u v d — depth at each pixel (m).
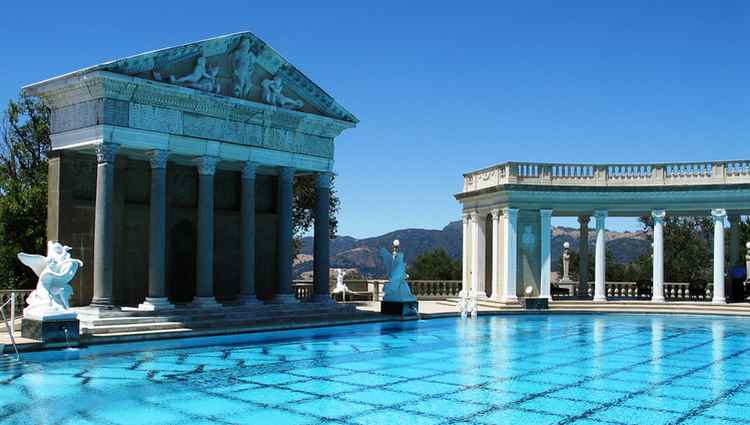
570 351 21.50
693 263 74.94
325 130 32.34
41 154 42.88
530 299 36.72
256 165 29.64
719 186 38.28
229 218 33.56
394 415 12.55
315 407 13.18
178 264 31.64
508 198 39.19
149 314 25.48
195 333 24.20
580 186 39.44
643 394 14.61
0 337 21.02
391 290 32.19
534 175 39.84
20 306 25.94
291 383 15.68
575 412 12.86
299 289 40.62
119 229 28.69
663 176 39.69
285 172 31.03
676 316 35.34
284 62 30.05
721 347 22.67
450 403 13.60
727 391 14.98
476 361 19.27
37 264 20.91
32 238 36.44
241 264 29.52
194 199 32.16
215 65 27.89
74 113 25.75
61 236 26.50
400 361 19.22
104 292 24.78
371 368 17.94
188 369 17.55
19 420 12.05
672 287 43.88
